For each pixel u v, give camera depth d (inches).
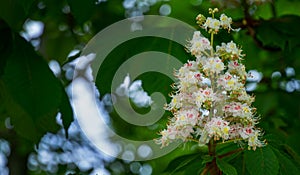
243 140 64.7
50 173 143.8
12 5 67.9
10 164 135.2
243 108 63.2
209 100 62.8
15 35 67.6
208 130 62.6
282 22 85.4
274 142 66.5
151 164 137.7
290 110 96.0
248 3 85.2
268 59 103.3
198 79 63.4
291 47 85.2
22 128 70.9
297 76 102.3
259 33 85.2
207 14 86.2
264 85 104.0
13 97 66.7
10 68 66.8
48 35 108.0
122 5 103.6
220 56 64.4
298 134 76.7
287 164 64.6
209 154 63.3
